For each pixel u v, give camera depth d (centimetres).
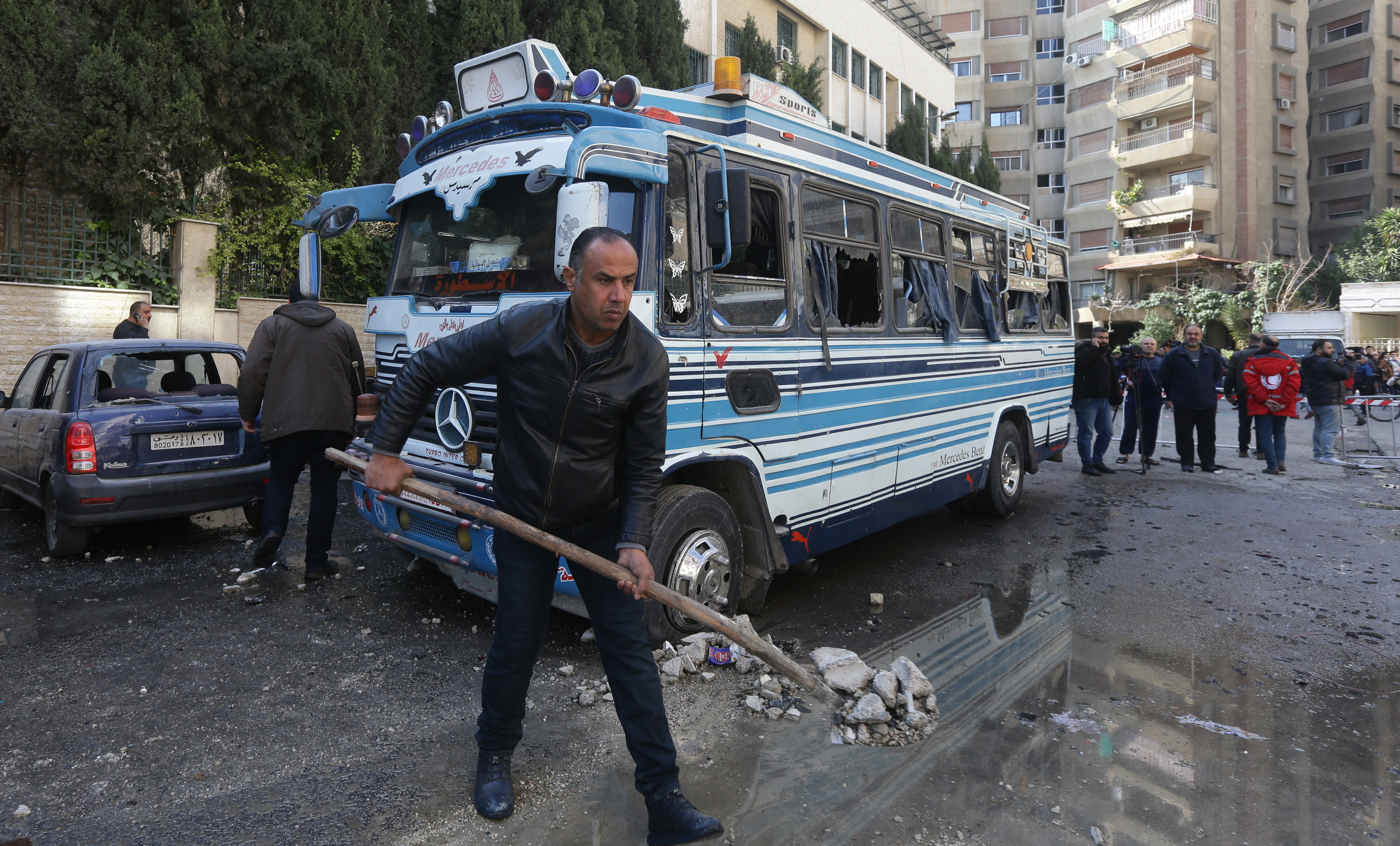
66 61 920
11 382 959
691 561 402
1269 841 267
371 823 266
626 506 256
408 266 473
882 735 329
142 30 986
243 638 426
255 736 323
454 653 410
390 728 331
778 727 338
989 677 400
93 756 307
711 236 411
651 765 257
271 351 493
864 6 2798
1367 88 4000
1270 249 3747
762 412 449
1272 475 1053
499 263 418
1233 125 3875
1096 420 1046
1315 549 664
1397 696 386
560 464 248
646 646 265
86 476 538
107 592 498
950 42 3416
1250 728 351
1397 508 833
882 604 510
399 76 1280
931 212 632
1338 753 330
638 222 384
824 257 510
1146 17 3966
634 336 249
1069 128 4309
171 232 1100
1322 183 4125
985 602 520
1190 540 693
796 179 485
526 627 264
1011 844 261
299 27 1080
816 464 498
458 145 454
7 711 343
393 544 486
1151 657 431
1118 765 315
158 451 564
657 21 1563
